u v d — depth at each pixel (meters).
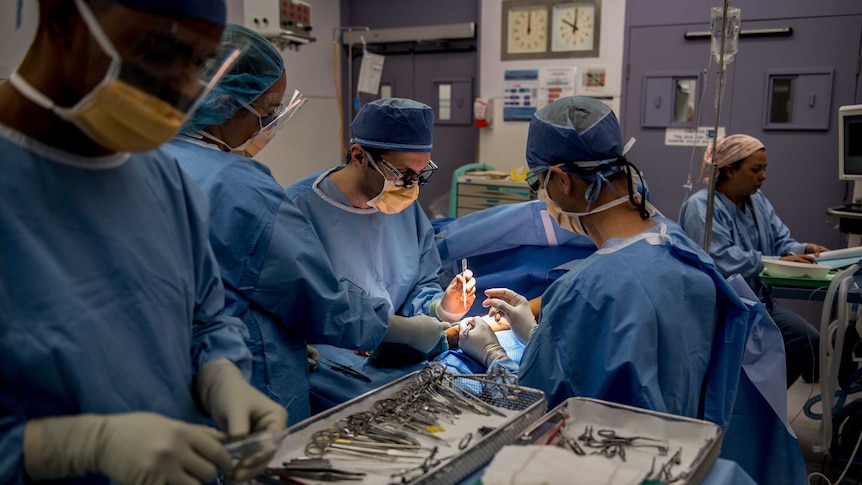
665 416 0.98
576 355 1.20
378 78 3.74
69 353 0.73
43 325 0.72
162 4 0.71
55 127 0.77
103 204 0.81
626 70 4.07
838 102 3.61
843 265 2.61
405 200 1.83
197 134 1.36
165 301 0.86
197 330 0.98
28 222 0.74
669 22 3.90
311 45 4.62
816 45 3.61
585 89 4.20
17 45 0.75
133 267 0.82
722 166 3.03
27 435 0.67
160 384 0.84
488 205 4.04
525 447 0.85
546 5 4.23
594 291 1.20
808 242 3.82
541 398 1.07
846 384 2.41
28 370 0.71
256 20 3.11
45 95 0.75
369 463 0.90
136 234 0.84
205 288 1.00
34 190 0.75
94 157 0.81
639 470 0.82
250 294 1.29
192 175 1.28
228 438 0.75
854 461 2.42
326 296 1.33
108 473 0.68
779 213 3.86
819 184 3.73
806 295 2.50
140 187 0.87
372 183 1.79
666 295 1.20
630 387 1.14
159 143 0.75
